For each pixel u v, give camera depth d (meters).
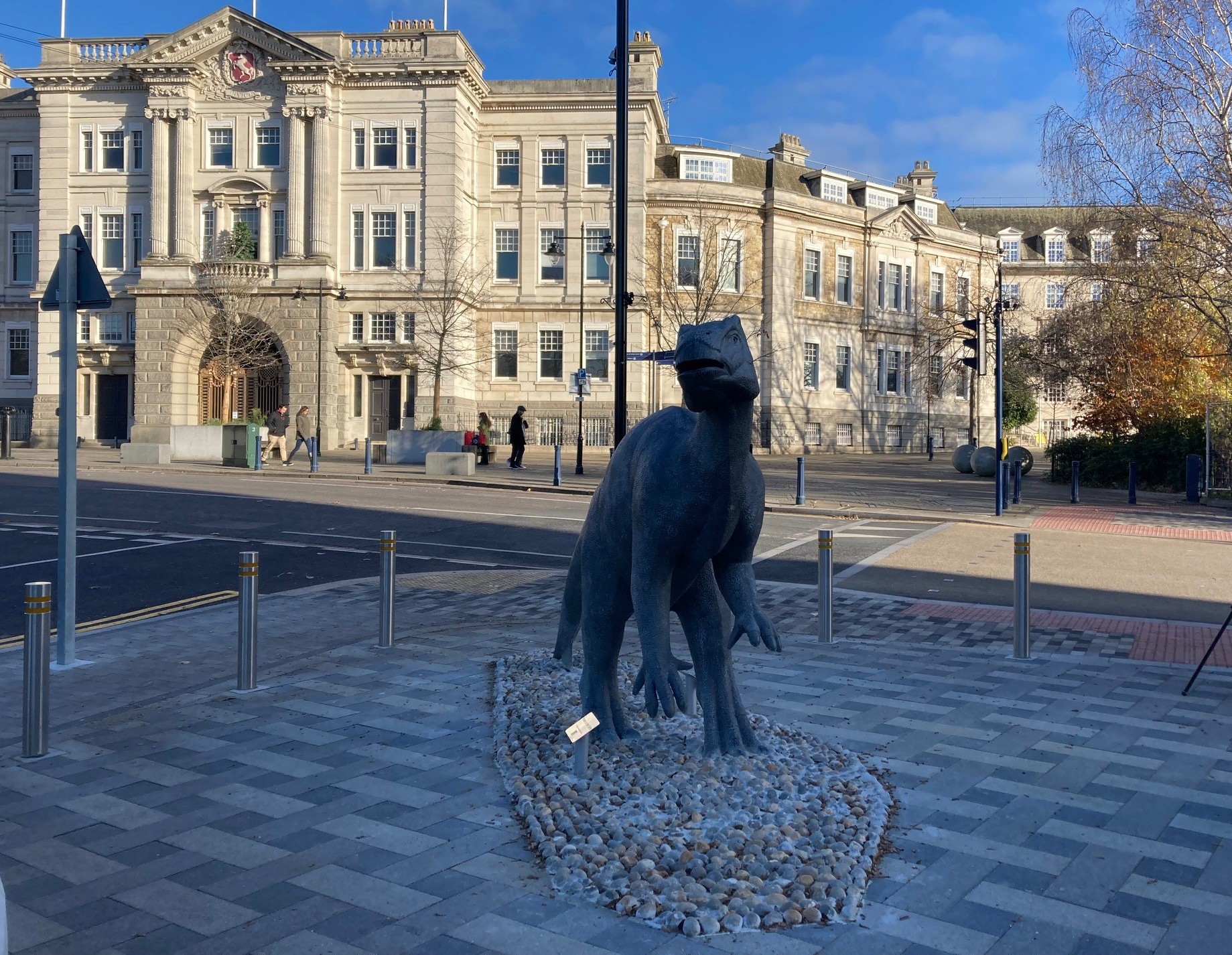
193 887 4.14
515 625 9.77
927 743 6.06
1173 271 25.53
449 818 4.86
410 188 42.12
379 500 21.42
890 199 52.81
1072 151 26.27
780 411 46.88
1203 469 27.14
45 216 44.44
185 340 42.06
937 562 14.58
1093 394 34.28
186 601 11.10
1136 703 7.02
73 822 4.83
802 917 3.84
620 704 5.88
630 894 3.98
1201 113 24.89
